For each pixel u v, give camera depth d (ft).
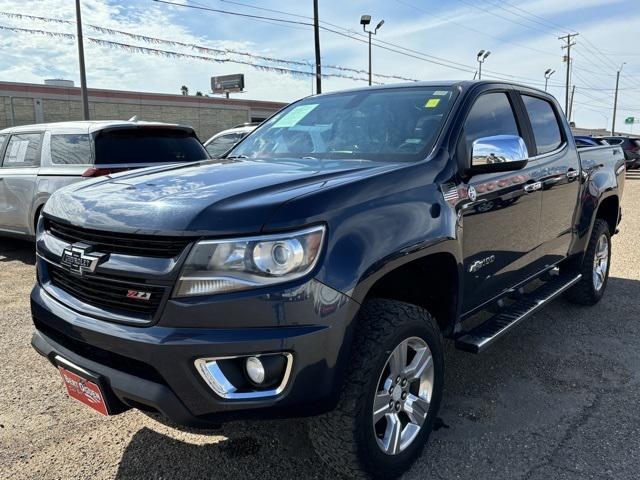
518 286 11.69
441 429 9.45
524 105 12.17
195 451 8.82
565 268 15.05
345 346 6.72
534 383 11.25
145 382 6.59
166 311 6.40
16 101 102.83
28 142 22.38
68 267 7.51
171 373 6.35
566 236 13.70
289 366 6.38
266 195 6.91
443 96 10.27
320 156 10.05
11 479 8.09
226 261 6.29
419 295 9.32
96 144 20.24
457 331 9.44
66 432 9.41
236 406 6.36
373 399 7.22
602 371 11.82
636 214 36.55
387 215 7.43
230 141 36.27
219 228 6.33
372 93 11.48
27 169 21.74
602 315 15.51
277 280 6.33
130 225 6.78
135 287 6.71
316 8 71.26
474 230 9.34
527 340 13.61
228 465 8.44
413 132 9.67
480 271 9.76
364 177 7.66
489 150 8.78
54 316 7.61
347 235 6.83
